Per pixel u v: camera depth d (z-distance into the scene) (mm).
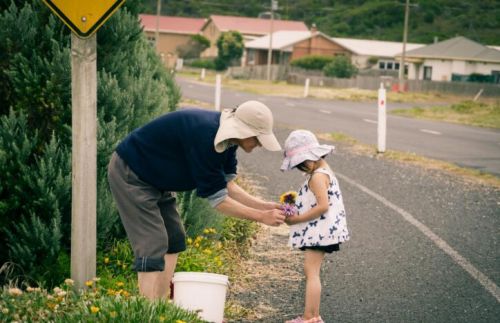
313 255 5145
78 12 4527
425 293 5801
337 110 27281
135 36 6527
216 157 4441
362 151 13805
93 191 4750
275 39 86750
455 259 6734
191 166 4488
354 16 125750
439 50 67688
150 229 4648
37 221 5441
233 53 87500
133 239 4664
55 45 5715
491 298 5727
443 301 5629
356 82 56812
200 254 6094
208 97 31188
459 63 65812
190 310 4574
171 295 5082
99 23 4543
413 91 54938
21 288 5488
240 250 6875
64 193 5609
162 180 4629
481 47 67188
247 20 106188
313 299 5039
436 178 10992
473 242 7387
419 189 10047
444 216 8484
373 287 5922
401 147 15203
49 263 5633
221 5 142000
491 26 120812
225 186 4551
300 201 5191
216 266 6051
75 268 4754
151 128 4629
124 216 4688
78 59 4594
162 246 4660
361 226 7855
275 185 10047
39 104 5750
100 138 5828
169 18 108750
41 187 5488
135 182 4641
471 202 9328
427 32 119188
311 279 5086
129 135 4750
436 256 6824
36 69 5730
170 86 10461
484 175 11555
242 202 4988
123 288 5281
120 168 4656
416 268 6445
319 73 70500
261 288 5832
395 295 5738
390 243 7223
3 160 5500
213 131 4430
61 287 4996
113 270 5773
